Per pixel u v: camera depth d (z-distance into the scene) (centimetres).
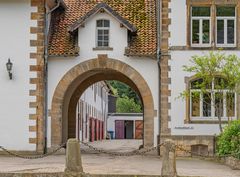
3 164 2562
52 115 3278
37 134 3192
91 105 5806
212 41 3203
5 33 3222
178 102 3203
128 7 3566
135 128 8450
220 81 3130
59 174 2031
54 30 3422
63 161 2750
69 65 3312
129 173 2150
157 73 3281
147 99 3278
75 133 3941
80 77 3638
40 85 3209
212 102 3159
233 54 3106
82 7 3603
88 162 2720
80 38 3325
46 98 3269
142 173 2156
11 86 3209
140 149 3256
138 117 8450
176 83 3209
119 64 3309
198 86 3119
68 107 3859
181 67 3209
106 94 7956
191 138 3175
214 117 3200
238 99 3144
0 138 3192
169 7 3228
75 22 3297
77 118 4372
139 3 3591
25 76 3212
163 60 3216
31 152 3180
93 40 3325
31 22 3222
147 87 3284
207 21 3234
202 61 3041
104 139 7519
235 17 3219
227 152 2734
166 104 3203
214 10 3212
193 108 3212
